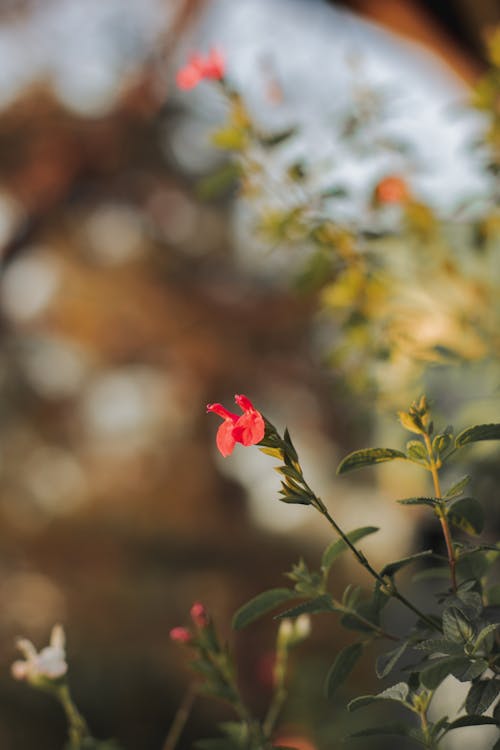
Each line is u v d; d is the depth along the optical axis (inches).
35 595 337.7
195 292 351.6
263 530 357.1
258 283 342.6
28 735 307.0
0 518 346.6
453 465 95.0
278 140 95.0
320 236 97.1
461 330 98.6
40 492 353.4
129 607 339.0
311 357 334.6
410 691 49.7
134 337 366.0
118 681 319.9
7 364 369.4
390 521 275.0
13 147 323.9
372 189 100.0
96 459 365.7
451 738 108.0
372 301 101.5
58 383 372.8
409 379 101.9
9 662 321.7
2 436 361.1
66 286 359.6
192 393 369.1
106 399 377.4
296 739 177.2
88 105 325.1
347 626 53.6
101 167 330.6
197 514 359.3
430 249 101.3
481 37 121.2
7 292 356.2
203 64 97.2
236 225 355.9
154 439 368.8
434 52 126.6
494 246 102.1
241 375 355.3
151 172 343.0
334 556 54.5
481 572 54.6
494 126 95.2
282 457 49.6
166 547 352.2
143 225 356.8
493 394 87.4
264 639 298.4
